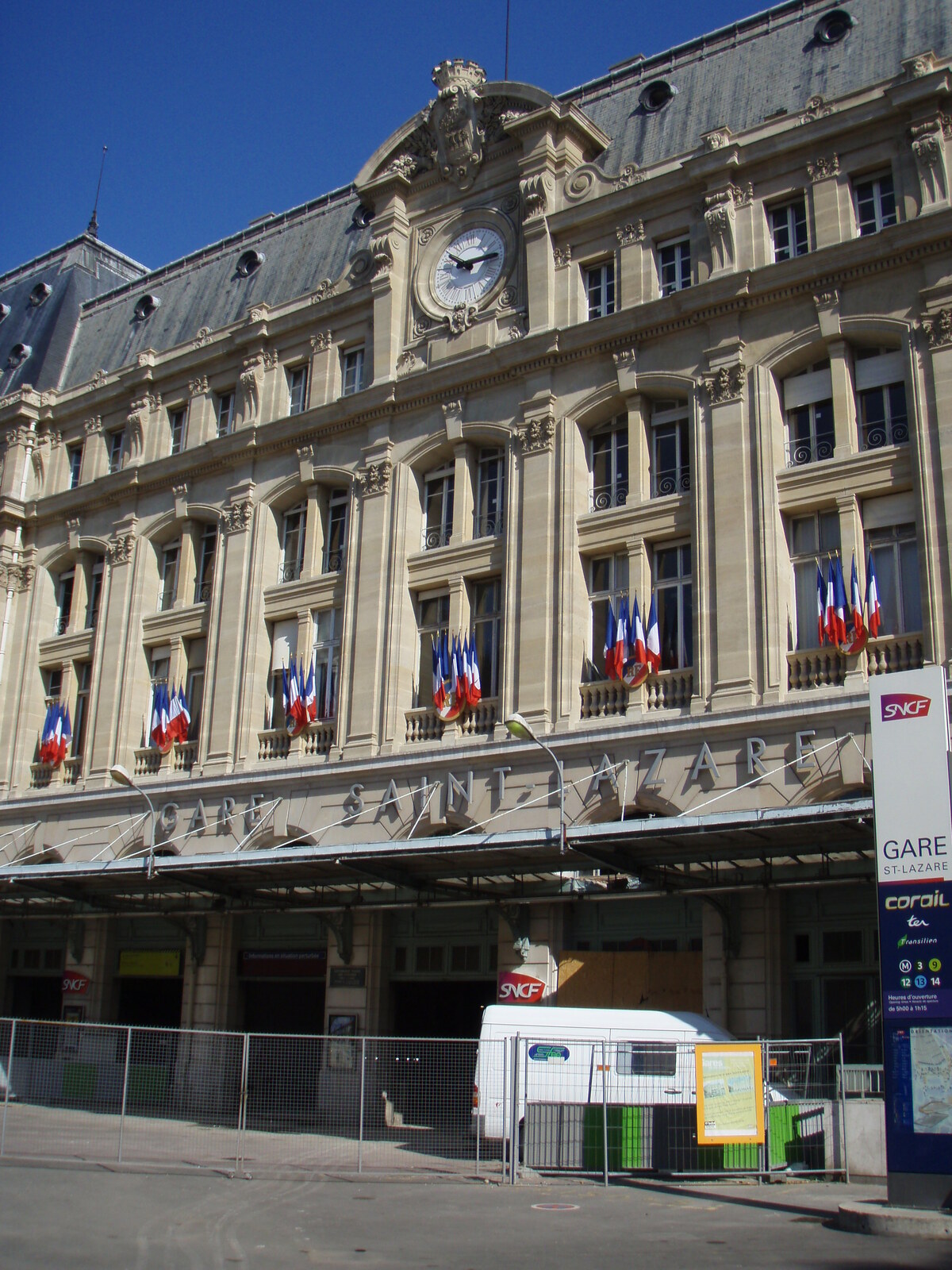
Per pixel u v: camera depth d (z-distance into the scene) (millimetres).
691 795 21859
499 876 22531
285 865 22500
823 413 23234
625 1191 15336
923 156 22375
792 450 23406
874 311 22469
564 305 26688
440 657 26375
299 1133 20312
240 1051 21672
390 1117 19922
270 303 34812
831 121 23594
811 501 22438
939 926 13148
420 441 28281
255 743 29531
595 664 24781
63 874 25266
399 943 26578
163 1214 12703
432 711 26359
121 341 39625
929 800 13438
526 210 27719
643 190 25844
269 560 30984
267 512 31234
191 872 24172
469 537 27312
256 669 30016
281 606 30141
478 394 27609
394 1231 12062
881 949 13438
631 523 24547
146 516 34188
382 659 27391
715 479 23312
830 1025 20938
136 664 33031
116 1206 13125
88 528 35781
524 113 28203
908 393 21750
